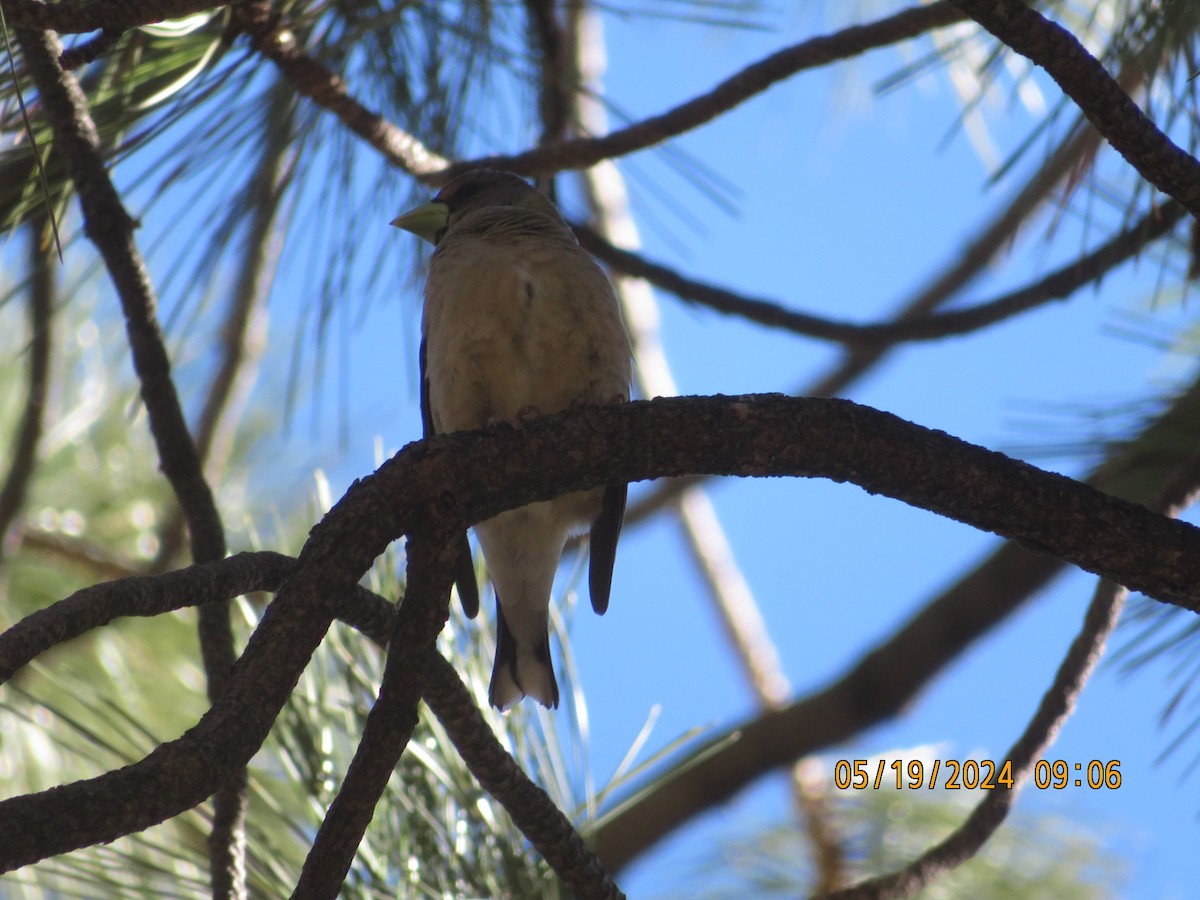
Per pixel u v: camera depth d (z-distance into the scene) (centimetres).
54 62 596
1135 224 681
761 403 470
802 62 704
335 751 593
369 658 597
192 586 422
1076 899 784
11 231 626
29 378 820
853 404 474
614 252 823
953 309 784
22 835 315
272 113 702
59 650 864
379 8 700
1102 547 471
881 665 991
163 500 1009
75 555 943
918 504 480
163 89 646
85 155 600
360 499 426
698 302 814
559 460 452
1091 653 559
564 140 798
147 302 587
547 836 481
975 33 701
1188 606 480
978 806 582
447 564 430
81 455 1010
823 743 990
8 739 784
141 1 446
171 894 561
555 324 712
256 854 559
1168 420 616
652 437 461
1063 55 448
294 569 413
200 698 879
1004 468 471
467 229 762
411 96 751
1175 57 580
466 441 446
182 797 342
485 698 607
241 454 1042
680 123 721
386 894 540
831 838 825
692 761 666
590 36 1003
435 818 557
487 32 737
